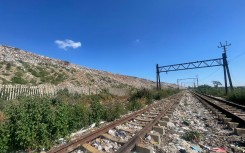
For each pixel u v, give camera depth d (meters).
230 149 6.43
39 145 6.21
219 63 41.03
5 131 6.05
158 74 49.22
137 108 17.30
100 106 11.74
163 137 7.58
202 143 7.08
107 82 50.81
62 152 5.58
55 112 7.39
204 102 23.39
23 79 27.88
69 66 50.59
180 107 18.80
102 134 7.53
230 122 9.92
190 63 44.34
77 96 22.88
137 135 6.79
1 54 36.84
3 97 17.56
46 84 29.83
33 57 45.34
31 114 6.64
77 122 9.26
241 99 23.00
